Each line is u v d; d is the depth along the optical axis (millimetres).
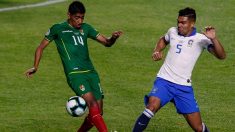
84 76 32094
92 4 85250
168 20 75562
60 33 32031
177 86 30344
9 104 43062
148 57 58906
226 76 52312
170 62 30562
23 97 45156
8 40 65500
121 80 50812
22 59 58125
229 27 71500
